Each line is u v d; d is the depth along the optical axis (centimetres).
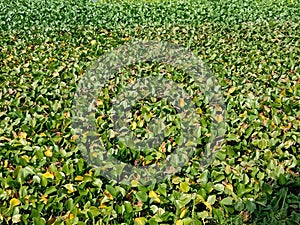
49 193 262
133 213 242
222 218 238
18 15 1012
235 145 314
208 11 1045
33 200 257
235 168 282
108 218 237
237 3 1154
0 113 384
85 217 242
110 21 960
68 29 848
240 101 398
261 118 358
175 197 251
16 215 244
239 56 599
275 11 1034
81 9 1094
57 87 468
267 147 308
